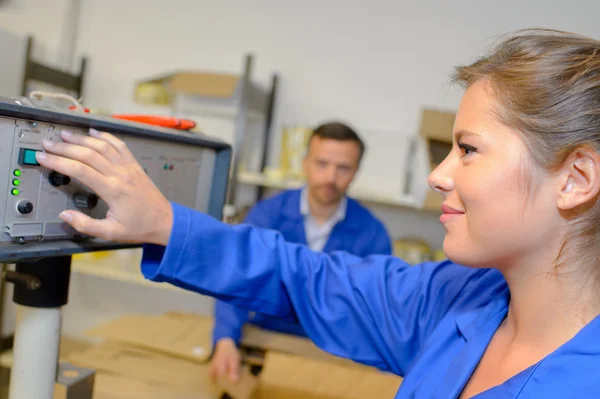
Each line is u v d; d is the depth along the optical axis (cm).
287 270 76
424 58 230
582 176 45
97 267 203
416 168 228
